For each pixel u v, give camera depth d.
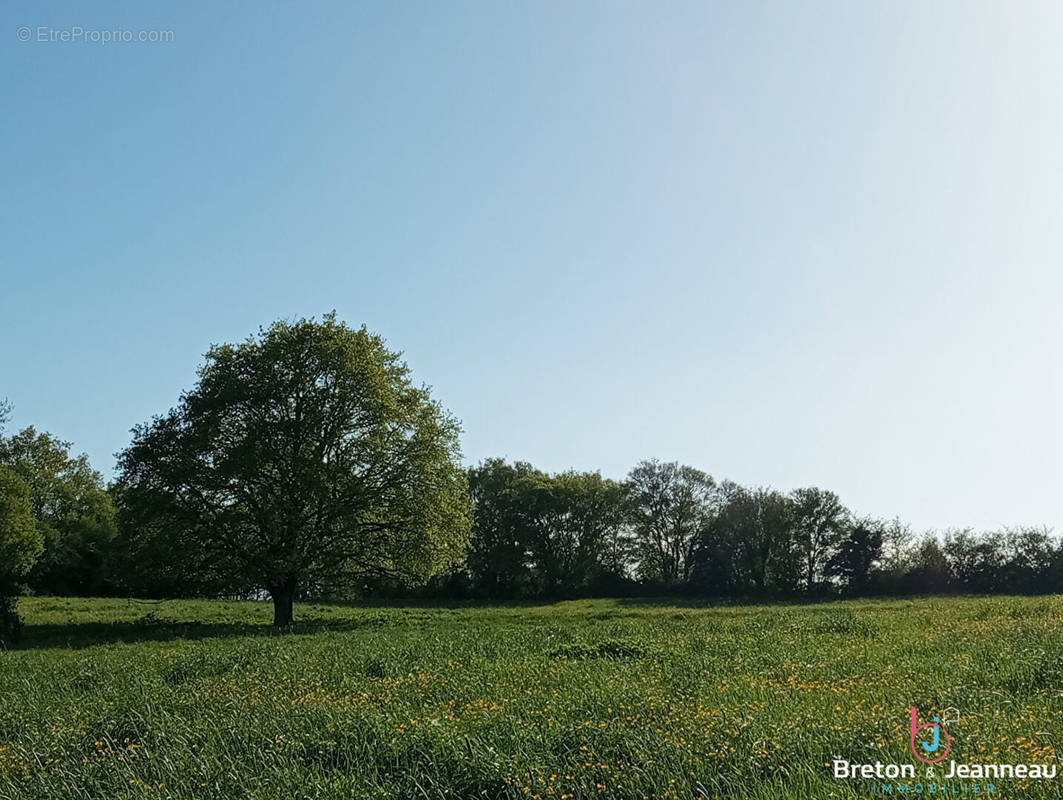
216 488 40.66
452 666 17.23
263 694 14.36
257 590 42.56
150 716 12.11
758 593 82.31
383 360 45.50
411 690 14.14
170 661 20.47
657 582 89.88
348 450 42.19
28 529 40.41
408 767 9.16
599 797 8.00
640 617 39.22
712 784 7.95
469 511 47.56
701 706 11.04
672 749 8.74
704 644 20.73
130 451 41.53
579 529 90.00
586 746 9.03
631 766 8.43
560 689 13.64
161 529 41.19
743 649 19.22
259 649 22.47
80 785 9.62
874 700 11.42
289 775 9.06
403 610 54.38
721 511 89.19
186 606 54.69
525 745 9.30
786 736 8.96
